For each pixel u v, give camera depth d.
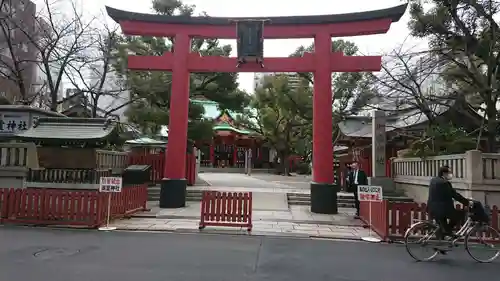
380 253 8.18
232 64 14.59
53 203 10.66
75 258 6.97
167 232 10.14
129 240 8.85
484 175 11.73
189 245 8.47
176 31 14.84
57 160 13.96
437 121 18.83
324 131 14.30
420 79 18.95
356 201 13.35
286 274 6.26
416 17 16.52
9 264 6.41
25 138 13.47
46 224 10.57
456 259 7.69
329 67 14.23
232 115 48.53
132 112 21.89
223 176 34.16
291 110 31.78
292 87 30.61
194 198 16.92
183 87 14.74
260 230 10.70
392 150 24.94
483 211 7.80
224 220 10.81
